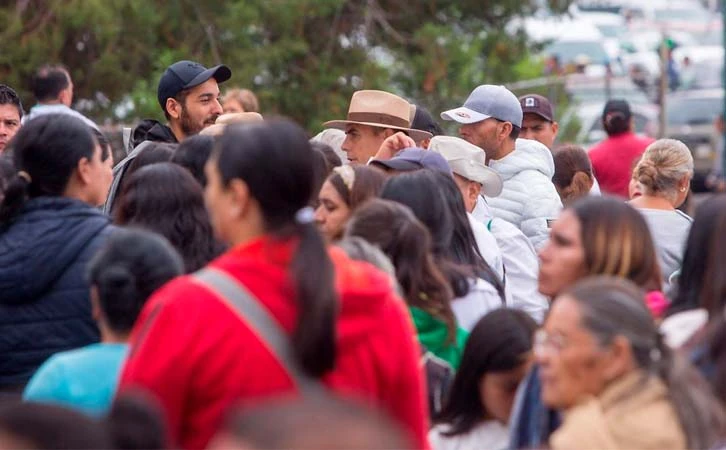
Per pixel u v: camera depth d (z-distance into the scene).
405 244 9.59
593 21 60.28
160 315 7.04
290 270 7.01
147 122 16.14
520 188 15.55
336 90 29.00
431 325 9.64
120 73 26.36
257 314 7.01
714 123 43.91
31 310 9.20
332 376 7.22
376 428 4.39
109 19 25.42
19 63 25.56
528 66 34.44
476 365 9.21
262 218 7.14
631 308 7.04
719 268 7.96
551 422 7.89
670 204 14.20
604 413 6.88
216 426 6.97
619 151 22.59
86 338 9.25
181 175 9.81
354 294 7.25
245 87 26.64
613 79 45.28
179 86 15.80
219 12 27.23
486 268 10.88
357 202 10.66
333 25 29.55
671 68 45.31
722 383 7.39
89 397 7.77
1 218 9.33
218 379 6.95
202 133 12.44
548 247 8.51
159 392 6.95
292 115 28.77
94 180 9.71
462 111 15.84
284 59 28.14
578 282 7.88
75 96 26.89
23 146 9.49
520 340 9.14
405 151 12.31
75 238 9.25
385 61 30.12
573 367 7.02
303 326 6.93
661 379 7.00
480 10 30.86
